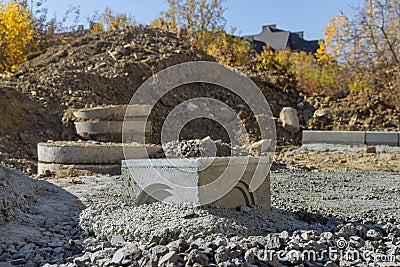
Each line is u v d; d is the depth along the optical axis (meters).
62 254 2.95
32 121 9.91
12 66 13.77
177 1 18.66
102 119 9.09
